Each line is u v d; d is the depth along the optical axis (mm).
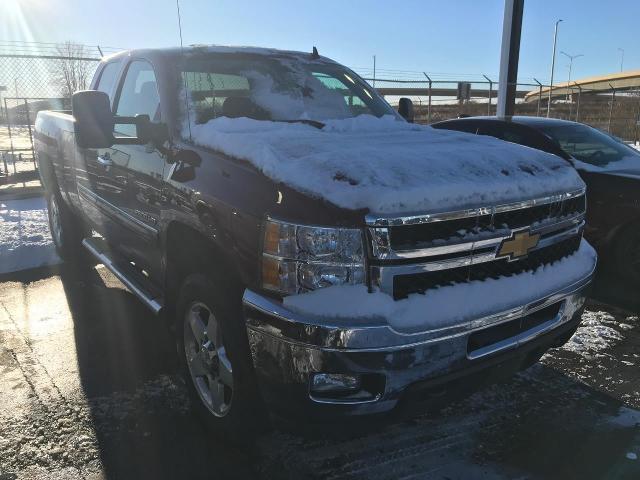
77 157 4816
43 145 5848
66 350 4027
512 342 2535
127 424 3119
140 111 3914
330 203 2225
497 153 2863
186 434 3035
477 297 2400
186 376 3148
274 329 2271
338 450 2895
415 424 3131
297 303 2221
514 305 2477
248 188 2512
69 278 5660
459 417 3203
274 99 3777
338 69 4531
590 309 4953
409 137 3305
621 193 5281
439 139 3285
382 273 2189
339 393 2248
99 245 4848
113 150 3965
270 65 4105
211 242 2736
